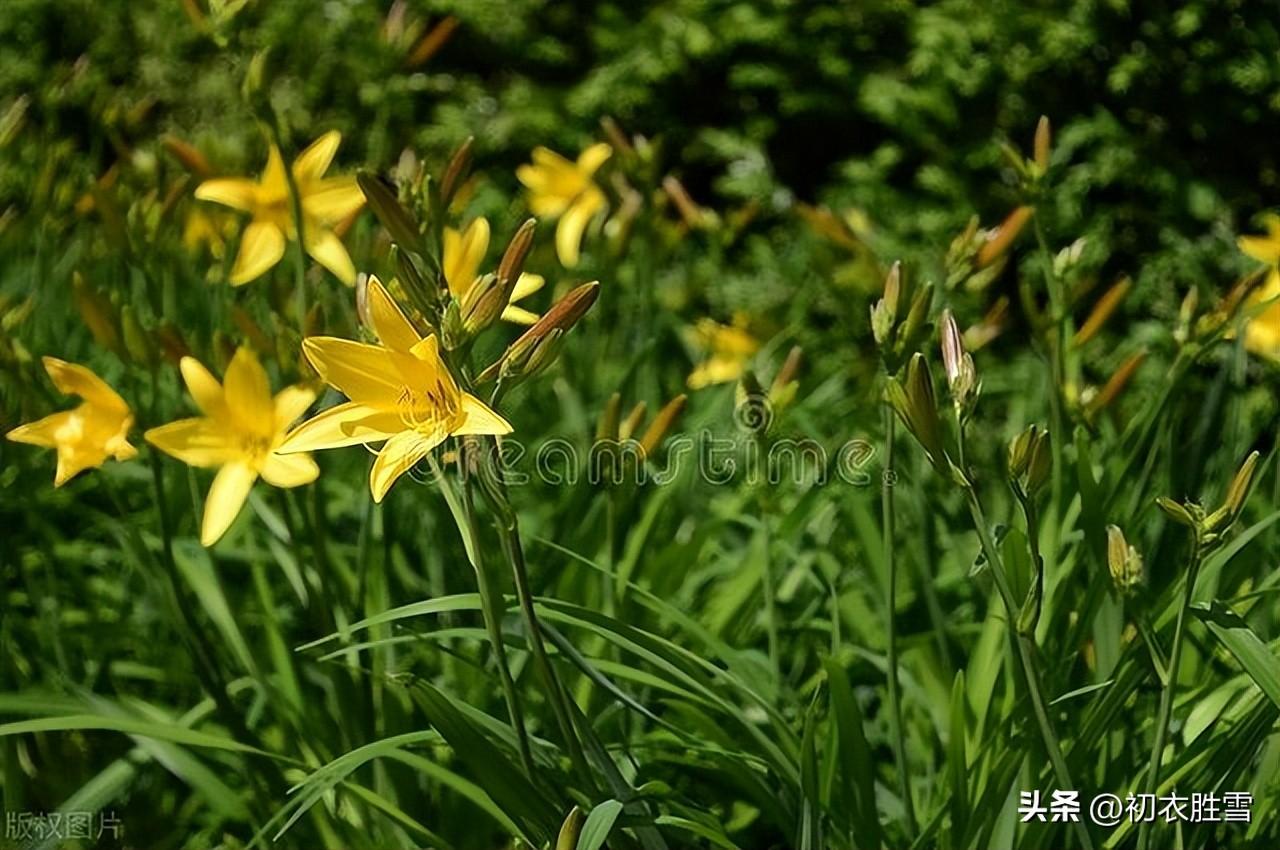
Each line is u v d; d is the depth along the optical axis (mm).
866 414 3174
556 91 5812
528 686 2480
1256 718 2008
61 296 3709
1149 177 5230
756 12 5684
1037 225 2574
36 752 2686
